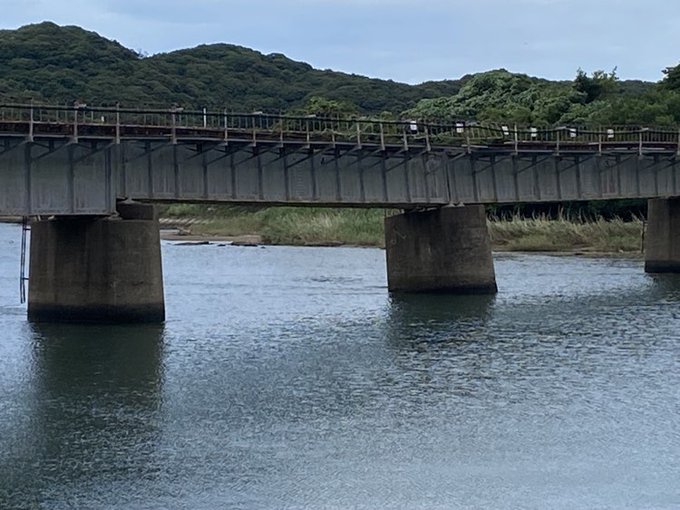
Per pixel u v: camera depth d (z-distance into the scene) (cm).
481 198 7288
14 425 3388
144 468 2941
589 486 2820
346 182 6512
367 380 4138
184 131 5584
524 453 3102
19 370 4269
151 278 5469
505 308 6519
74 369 4303
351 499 2709
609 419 3491
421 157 6925
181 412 3578
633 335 5331
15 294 7194
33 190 5059
